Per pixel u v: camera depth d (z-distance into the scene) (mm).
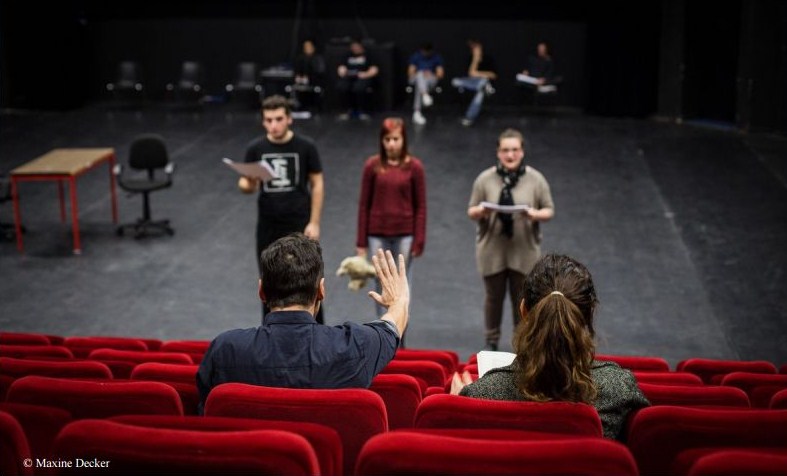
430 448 1982
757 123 15273
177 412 2760
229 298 8594
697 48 16500
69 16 18312
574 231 10406
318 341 2854
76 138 15539
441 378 4082
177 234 10484
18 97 18266
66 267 9375
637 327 7844
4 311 8188
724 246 9859
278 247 2938
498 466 1949
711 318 8023
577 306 2725
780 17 14656
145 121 17000
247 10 18984
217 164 13641
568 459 1950
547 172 12906
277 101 6500
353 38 18797
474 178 12758
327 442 2221
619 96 17234
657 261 9453
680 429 2449
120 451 2012
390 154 6715
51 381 2820
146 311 8234
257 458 1987
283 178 6660
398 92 18781
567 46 18188
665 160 13523
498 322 6875
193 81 18516
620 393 2682
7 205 11602
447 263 9547
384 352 2918
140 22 19125
